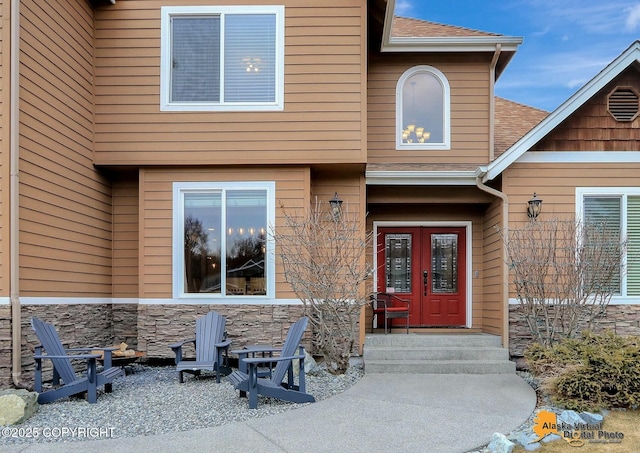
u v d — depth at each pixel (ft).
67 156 22.45
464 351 24.50
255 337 24.86
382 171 26.48
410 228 30.91
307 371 22.82
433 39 29.14
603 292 23.52
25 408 16.02
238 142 25.22
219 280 25.26
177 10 25.44
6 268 18.21
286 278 24.07
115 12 25.49
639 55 23.94
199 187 25.53
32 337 19.29
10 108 18.39
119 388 20.39
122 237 26.89
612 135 25.21
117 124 25.27
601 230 24.32
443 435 14.73
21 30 19.01
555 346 19.97
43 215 20.38
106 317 25.93
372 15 27.45
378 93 30.35
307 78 25.31
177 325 25.00
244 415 16.66
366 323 29.99
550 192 25.22
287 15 25.43
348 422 15.87
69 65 22.79
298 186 25.41
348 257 24.04
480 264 29.86
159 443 13.87
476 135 30.04
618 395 17.04
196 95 25.48
